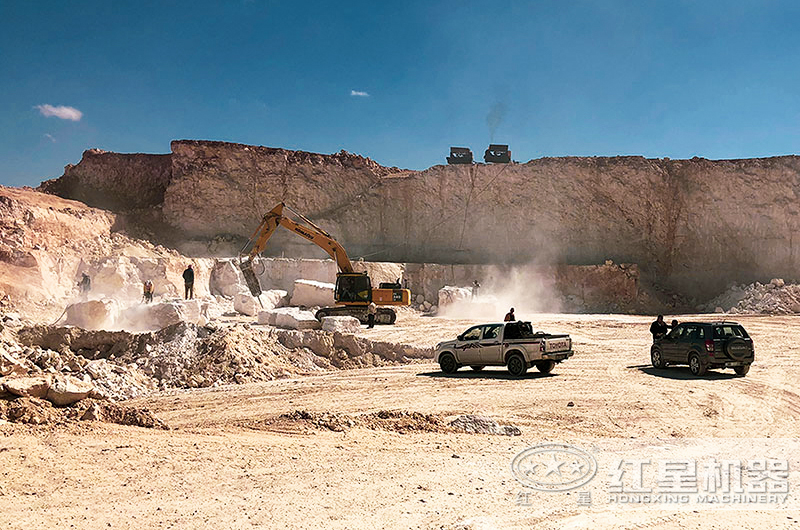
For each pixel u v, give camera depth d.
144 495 8.73
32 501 8.30
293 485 9.38
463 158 71.56
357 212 68.00
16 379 12.95
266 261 52.62
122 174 71.00
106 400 13.61
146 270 44.38
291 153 69.06
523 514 8.43
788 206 61.81
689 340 22.17
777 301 50.03
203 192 65.69
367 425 13.89
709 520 8.31
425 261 66.12
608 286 57.22
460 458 11.12
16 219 45.69
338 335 26.94
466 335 22.48
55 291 41.00
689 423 14.95
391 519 8.14
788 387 19.88
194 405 17.73
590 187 65.62
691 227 63.84
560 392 18.56
